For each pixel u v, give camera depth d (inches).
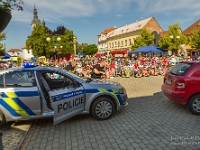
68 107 165.2
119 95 193.6
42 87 175.0
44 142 144.5
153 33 1737.2
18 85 168.4
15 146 138.8
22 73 172.7
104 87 188.4
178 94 196.7
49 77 200.1
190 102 195.9
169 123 174.7
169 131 156.9
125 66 556.7
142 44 1544.0
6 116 165.9
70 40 1701.5
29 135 158.1
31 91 167.3
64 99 161.2
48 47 1435.8
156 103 246.4
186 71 198.8
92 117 197.5
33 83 171.2
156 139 142.8
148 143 136.9
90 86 183.8
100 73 294.5
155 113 205.5
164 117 191.8
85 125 176.1
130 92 323.9
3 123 167.6
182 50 1556.3
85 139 146.9
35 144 141.8
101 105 186.9
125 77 537.0
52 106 167.5
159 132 155.3
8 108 165.0
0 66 727.1
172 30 1393.9
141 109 221.8
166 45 1392.7
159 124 172.9
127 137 147.7
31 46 1599.4
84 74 469.7
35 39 1557.6
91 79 205.6
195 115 195.9
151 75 556.1
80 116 202.1
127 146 133.5
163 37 1435.8
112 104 190.1
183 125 169.0
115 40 2461.9
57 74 181.8
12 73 170.9
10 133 163.9
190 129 159.9
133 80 471.8
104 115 188.1
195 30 1294.3
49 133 161.0
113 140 143.4
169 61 658.2
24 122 190.2
